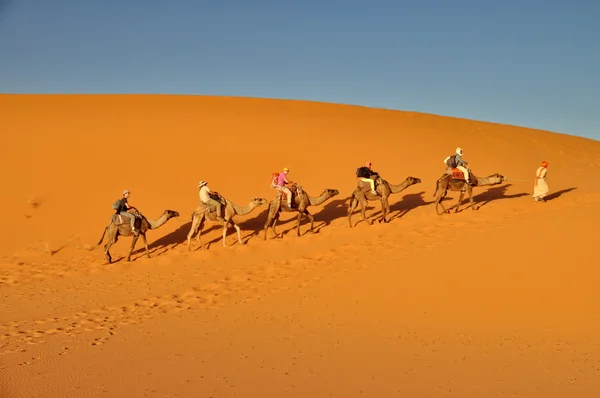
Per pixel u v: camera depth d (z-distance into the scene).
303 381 9.21
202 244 21.08
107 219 23.20
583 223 16.97
